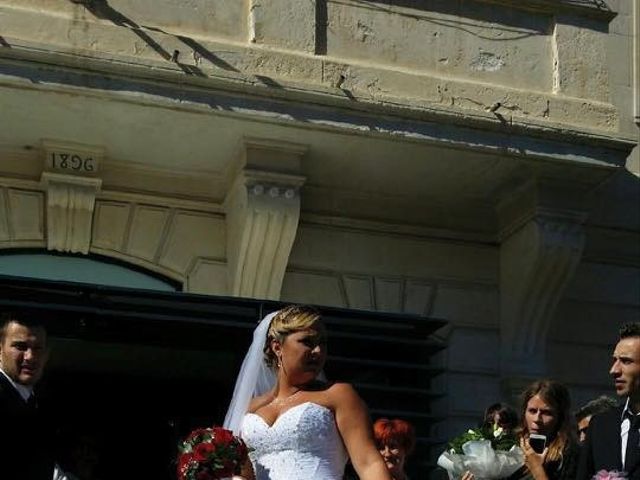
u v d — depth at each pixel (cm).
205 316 1175
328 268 1315
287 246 1224
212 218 1288
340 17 1223
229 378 1401
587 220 1413
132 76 1109
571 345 1395
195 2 1166
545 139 1250
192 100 1127
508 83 1278
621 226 1431
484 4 1284
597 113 1290
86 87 1096
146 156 1233
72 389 1397
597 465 679
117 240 1255
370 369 1270
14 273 1228
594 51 1312
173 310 1169
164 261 1267
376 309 1327
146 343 1209
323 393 584
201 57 1140
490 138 1228
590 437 691
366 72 1209
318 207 1314
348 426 576
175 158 1238
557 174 1287
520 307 1337
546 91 1292
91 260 1254
